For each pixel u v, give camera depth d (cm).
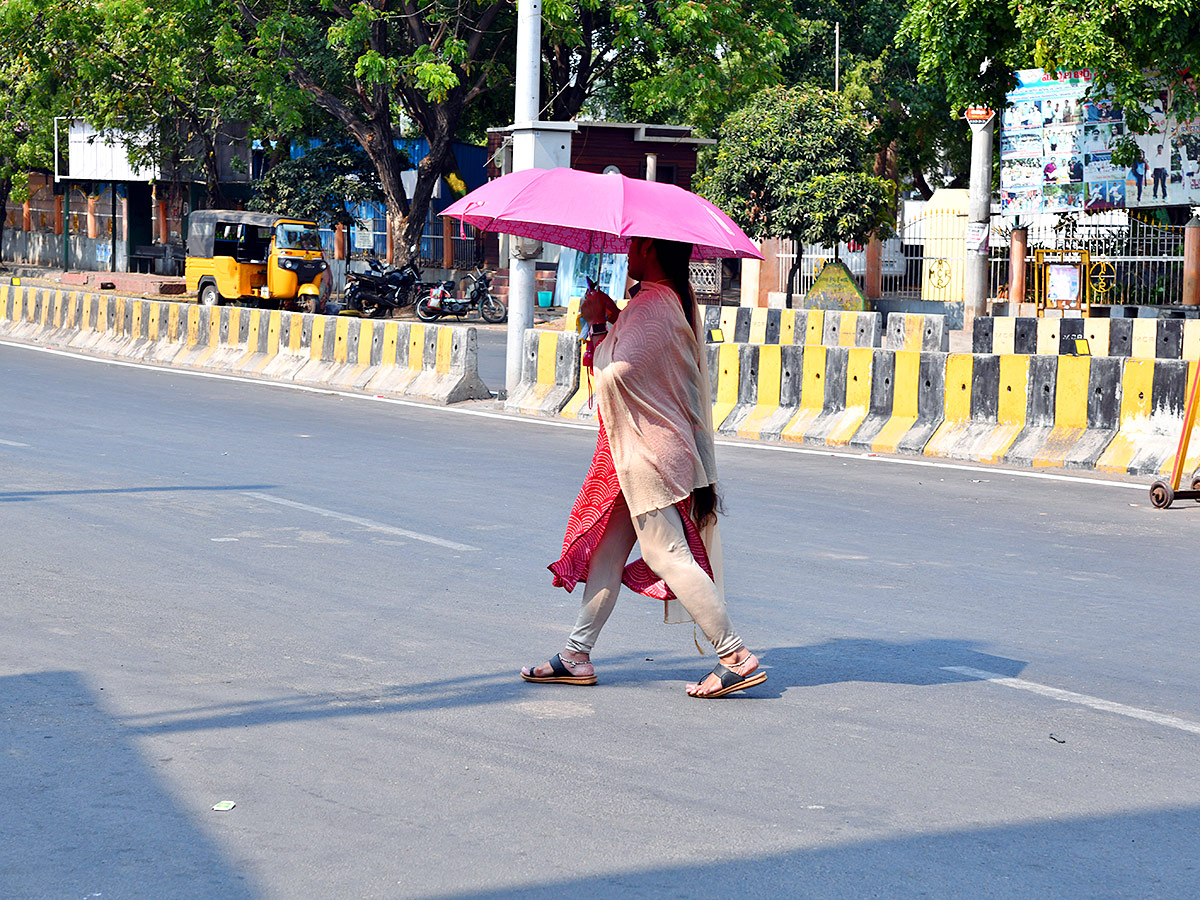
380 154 3234
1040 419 1213
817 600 721
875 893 368
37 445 1239
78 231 5016
